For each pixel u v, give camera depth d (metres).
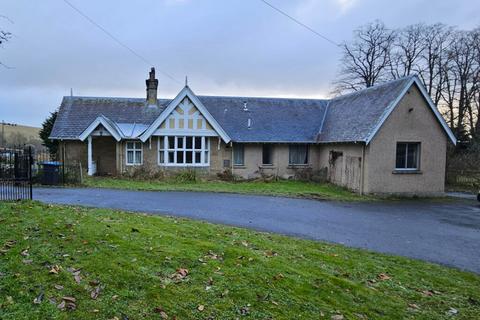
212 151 22.27
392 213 13.73
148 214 10.69
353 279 6.19
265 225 10.39
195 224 9.37
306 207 13.98
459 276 6.93
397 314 5.04
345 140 19.44
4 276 4.70
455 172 24.23
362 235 9.93
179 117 21.52
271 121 24.36
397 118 18.31
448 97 37.44
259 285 5.30
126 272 5.15
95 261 5.43
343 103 24.23
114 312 4.13
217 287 5.07
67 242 6.22
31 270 4.95
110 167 23.86
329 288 5.55
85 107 25.11
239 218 11.16
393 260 7.66
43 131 29.52
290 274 5.89
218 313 4.41
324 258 7.19
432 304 5.54
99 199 13.31
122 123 24.05
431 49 38.22
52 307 4.08
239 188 18.55
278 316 4.50
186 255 6.16
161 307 4.35
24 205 9.34
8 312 3.91
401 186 18.52
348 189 19.75
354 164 19.22
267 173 23.25
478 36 34.03
